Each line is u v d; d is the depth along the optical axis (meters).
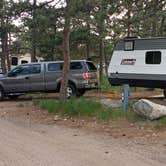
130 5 17.22
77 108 14.21
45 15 16.97
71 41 29.86
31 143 9.90
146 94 24.16
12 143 9.89
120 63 21.28
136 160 8.13
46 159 8.20
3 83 21.64
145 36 27.16
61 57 32.16
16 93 21.61
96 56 36.44
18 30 23.98
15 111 16.16
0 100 21.72
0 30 20.55
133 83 20.84
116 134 11.06
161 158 8.33
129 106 14.94
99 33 27.84
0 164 7.79
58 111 14.88
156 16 19.06
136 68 20.67
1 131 11.69
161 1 16.95
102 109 14.29
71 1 15.94
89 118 13.62
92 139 10.44
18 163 7.87
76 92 20.94
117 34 28.22
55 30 27.44
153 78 20.12
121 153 8.79
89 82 21.14
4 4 16.50
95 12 17.61
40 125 12.82
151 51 20.11
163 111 12.61
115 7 17.11
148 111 12.59
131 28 27.23
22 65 21.72
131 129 11.66
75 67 21.06
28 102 19.70
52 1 16.59
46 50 31.02
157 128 11.59
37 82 21.38
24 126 12.63
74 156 8.48
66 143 9.91
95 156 8.48
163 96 22.09
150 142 9.98
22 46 39.75
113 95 22.30
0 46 35.75
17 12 16.78
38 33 25.27
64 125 12.75
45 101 16.64
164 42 19.73
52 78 21.28
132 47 20.77
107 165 7.72
